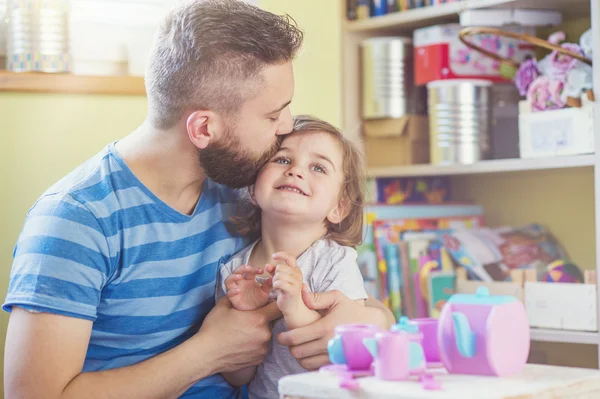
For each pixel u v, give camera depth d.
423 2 2.04
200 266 1.29
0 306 1.72
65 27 1.82
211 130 1.18
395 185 2.20
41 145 1.78
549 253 1.99
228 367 1.20
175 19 1.20
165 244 1.23
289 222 1.28
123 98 1.86
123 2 1.98
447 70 2.00
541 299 1.78
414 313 1.98
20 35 1.78
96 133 1.83
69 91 1.79
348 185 1.33
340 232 1.36
